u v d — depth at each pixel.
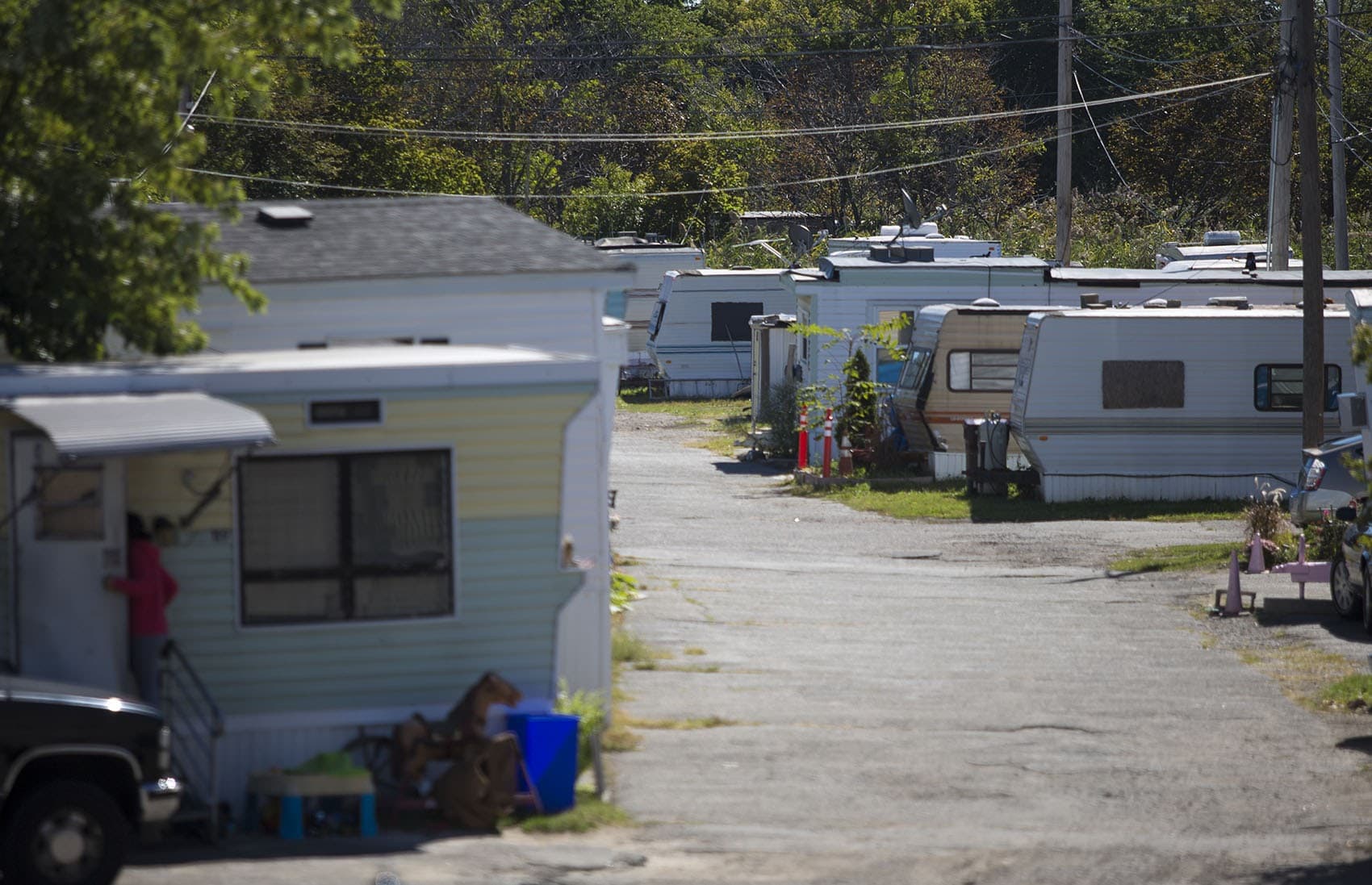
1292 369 103.81
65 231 44.56
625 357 58.66
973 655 61.00
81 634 38.16
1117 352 103.38
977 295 125.81
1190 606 72.06
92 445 33.97
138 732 33.22
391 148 198.12
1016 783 44.31
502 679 41.25
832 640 63.12
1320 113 188.38
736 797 42.25
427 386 40.84
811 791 43.06
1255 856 37.84
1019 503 104.31
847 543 90.62
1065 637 64.94
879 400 126.44
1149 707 53.50
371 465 40.78
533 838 38.19
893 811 41.41
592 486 49.69
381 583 40.84
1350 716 52.62
